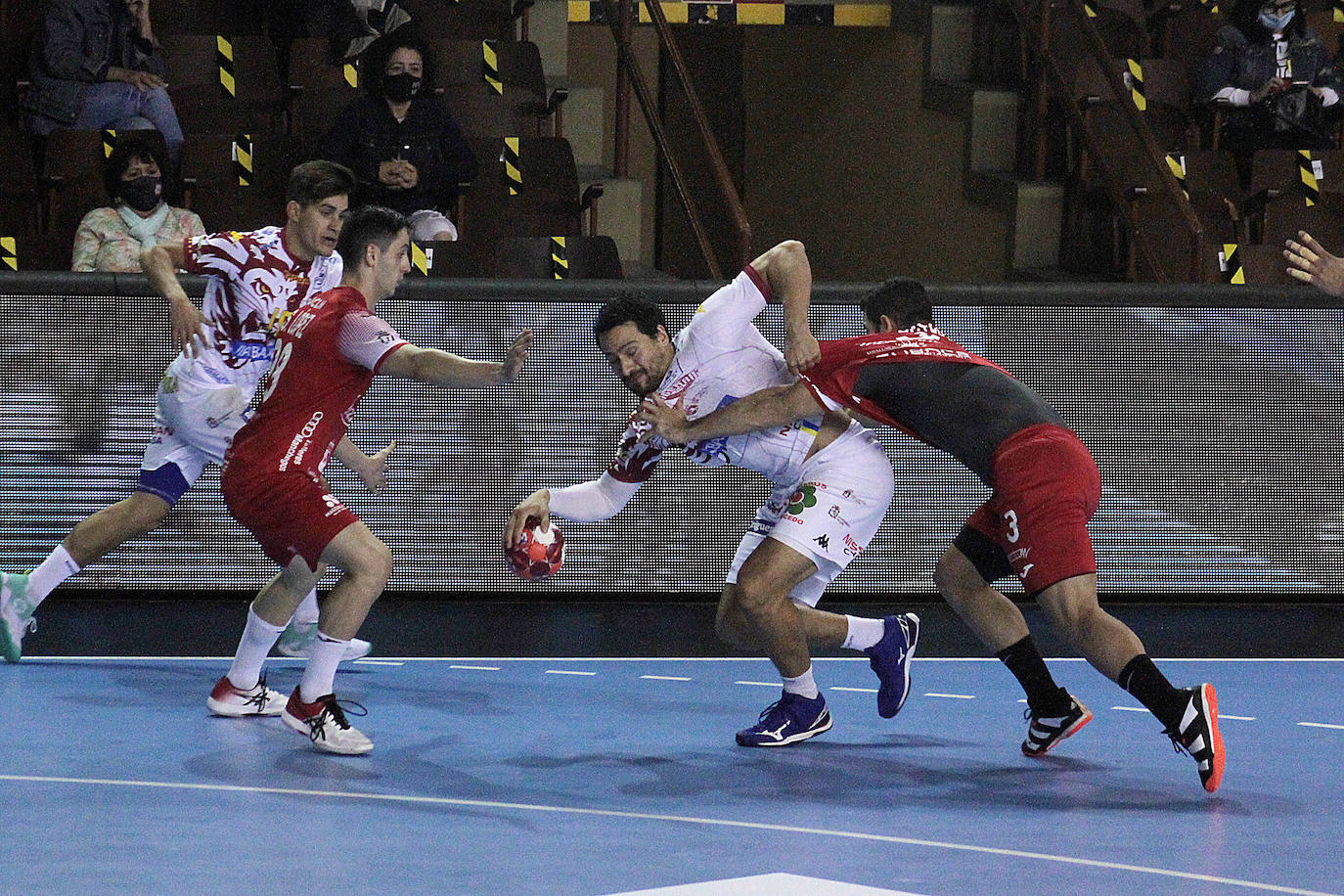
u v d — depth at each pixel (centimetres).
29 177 2406
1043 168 3028
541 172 2594
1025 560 1348
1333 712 1595
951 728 1530
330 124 2542
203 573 2031
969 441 1386
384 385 2006
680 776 1338
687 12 3334
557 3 3055
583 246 2364
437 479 2033
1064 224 2991
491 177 2577
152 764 1339
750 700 1630
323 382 1398
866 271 3453
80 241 2164
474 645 1858
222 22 2797
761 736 1438
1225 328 2059
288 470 1395
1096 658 1331
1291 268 1398
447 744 1431
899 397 1409
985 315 2031
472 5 2881
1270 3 2914
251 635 1507
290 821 1174
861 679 1742
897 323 1469
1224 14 3167
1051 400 2053
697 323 1433
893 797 1277
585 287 1991
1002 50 3173
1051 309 2039
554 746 1431
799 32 3612
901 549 2080
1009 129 3120
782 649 1438
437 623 1950
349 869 1053
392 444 1681
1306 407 2077
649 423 1409
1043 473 1348
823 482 1455
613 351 1431
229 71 2639
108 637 1850
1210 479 2083
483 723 1518
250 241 1631
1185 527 2089
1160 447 2072
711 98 3750
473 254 2272
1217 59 2934
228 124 2598
